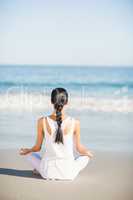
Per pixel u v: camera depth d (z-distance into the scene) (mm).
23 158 7234
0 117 11062
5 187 5664
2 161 7012
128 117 11227
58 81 16250
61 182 5906
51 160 5934
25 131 9414
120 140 8680
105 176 6211
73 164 5984
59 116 5883
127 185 5809
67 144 5910
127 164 6871
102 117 11250
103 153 7617
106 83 16125
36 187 5680
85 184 5828
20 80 15977
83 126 10000
